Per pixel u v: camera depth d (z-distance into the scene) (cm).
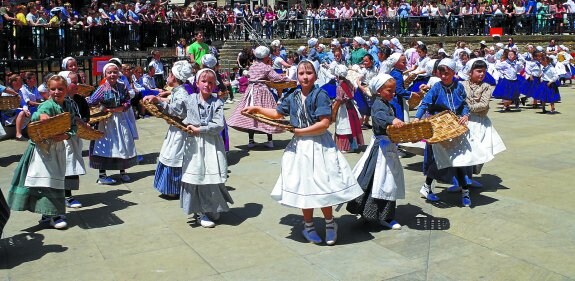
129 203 678
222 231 577
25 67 1524
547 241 537
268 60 962
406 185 734
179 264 496
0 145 1066
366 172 559
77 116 621
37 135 529
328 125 512
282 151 956
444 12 2662
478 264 487
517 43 2580
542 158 870
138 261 504
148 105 569
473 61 682
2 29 1459
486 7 2659
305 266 488
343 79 912
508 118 1288
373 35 2697
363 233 564
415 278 461
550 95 1369
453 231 567
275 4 3288
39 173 561
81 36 1720
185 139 582
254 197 694
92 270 486
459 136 614
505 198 671
